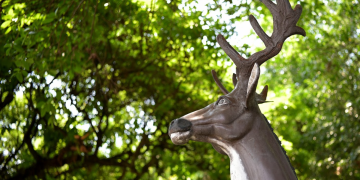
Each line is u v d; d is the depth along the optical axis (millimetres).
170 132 2393
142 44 7027
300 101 9930
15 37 5086
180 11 6145
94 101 6930
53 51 5188
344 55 8766
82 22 5137
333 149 9016
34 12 4750
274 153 2293
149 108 7660
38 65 4859
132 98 7719
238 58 2504
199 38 6703
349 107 8578
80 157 7074
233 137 2299
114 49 7062
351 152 8250
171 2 5949
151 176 9891
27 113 6688
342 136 8594
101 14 6230
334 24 8727
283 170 2252
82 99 7203
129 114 7766
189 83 7633
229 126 2320
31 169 6691
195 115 2410
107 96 7145
